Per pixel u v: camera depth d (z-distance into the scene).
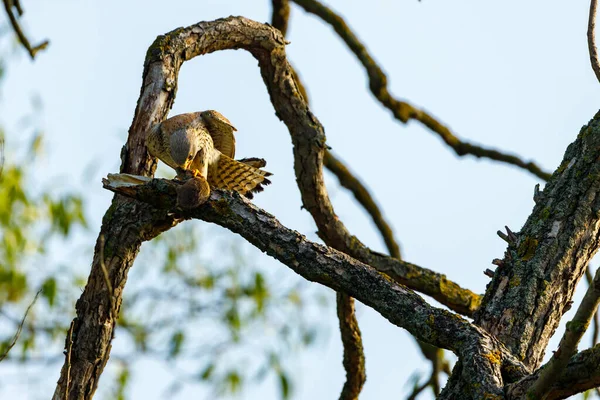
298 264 7.94
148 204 9.01
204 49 10.48
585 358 6.64
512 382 7.20
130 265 9.20
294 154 11.27
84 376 8.98
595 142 8.45
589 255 8.27
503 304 8.11
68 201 14.09
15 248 13.90
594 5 8.55
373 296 7.83
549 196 8.52
